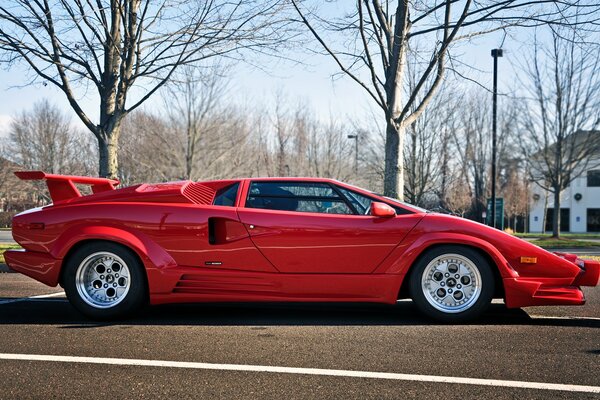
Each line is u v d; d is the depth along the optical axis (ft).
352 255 15.35
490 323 15.23
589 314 16.56
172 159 76.28
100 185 18.51
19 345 12.78
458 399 9.30
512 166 104.68
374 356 11.87
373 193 16.20
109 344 12.89
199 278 15.61
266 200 16.16
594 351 12.28
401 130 29.48
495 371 10.81
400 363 11.34
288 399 9.29
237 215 15.72
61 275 16.02
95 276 15.90
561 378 10.39
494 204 66.03
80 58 30.89
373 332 14.12
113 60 31.40
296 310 17.38
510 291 14.84
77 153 108.17
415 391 9.68
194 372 10.73
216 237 15.74
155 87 31.73
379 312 17.02
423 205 70.79
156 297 15.61
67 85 30.63
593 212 148.36
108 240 15.70
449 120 66.23
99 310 15.51
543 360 11.57
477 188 106.42
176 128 75.72
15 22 28.66
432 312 15.15
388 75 29.76
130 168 80.38
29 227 16.12
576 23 26.48
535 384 10.05
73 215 15.96
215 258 15.60
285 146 88.58
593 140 68.59
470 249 15.10
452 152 75.56
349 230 15.37
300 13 28.66
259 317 16.22
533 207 140.05
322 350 12.35
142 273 15.67
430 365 11.19
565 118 66.69
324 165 86.99
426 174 63.16
